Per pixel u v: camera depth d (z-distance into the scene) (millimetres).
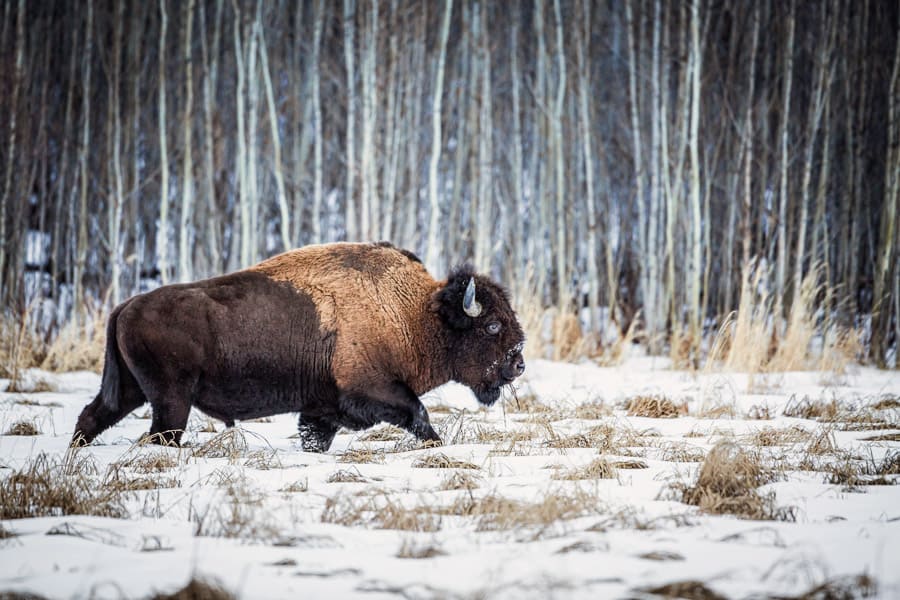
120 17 81375
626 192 89500
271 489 24281
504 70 90188
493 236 89500
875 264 76312
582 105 79688
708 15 80312
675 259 83688
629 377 58344
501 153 90625
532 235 84500
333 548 18328
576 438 32375
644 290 78312
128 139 84938
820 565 16281
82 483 23719
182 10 83875
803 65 86375
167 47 87688
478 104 82188
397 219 82875
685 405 43125
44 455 26062
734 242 83938
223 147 86562
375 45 75750
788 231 82125
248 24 80188
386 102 81625
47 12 88500
